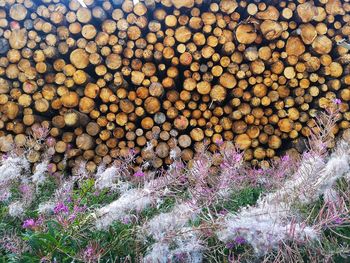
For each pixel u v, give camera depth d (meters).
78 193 2.53
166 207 2.12
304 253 1.82
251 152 3.70
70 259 1.81
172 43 3.51
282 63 3.57
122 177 2.85
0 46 3.52
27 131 3.59
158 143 3.65
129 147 3.66
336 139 3.53
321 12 3.54
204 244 1.78
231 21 3.53
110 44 3.52
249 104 3.63
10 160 2.30
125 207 1.85
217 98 3.56
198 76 3.55
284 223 1.71
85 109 3.58
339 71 3.56
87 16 3.49
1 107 3.54
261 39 3.57
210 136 3.63
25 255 1.81
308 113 3.66
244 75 3.55
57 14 3.49
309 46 3.59
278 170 2.63
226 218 1.69
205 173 1.96
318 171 1.78
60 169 3.59
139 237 1.82
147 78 3.59
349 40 3.56
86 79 3.54
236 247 1.73
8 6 3.51
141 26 3.52
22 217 2.15
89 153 3.65
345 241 1.92
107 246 1.86
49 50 3.50
